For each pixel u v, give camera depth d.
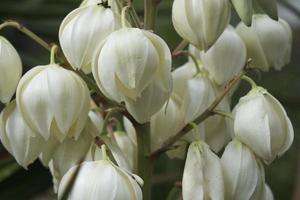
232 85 0.70
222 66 0.74
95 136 0.69
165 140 0.74
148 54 0.64
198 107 0.73
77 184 0.64
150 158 0.71
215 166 0.68
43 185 0.96
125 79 0.64
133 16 0.69
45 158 0.69
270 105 0.69
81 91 0.66
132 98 0.65
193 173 0.68
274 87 1.24
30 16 1.02
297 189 1.03
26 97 0.66
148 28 0.70
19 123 0.68
